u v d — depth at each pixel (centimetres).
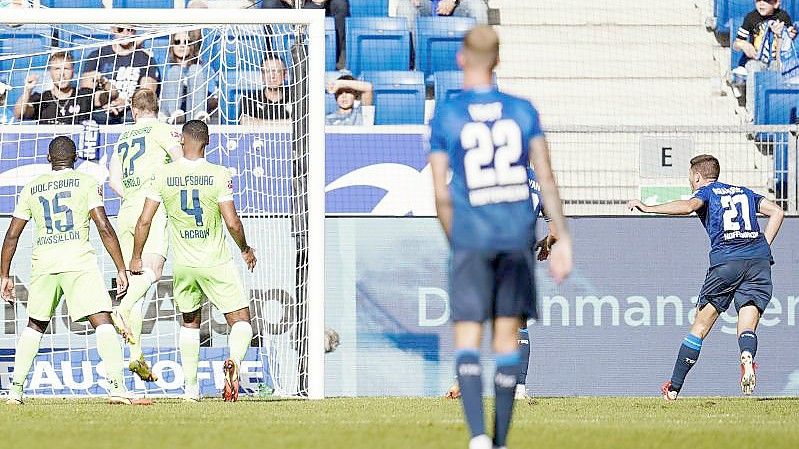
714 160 3631
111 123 4766
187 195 3266
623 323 4072
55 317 3859
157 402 3356
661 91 5794
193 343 3419
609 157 4647
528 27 5900
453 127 1670
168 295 3906
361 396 3975
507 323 1669
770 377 4069
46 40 4975
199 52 4875
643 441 2000
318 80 3597
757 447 1933
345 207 4184
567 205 4594
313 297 3584
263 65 4400
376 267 4044
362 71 5572
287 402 3391
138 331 3416
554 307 4059
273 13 3625
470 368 1645
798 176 4262
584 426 2398
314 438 1997
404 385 4016
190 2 5738
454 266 1666
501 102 1681
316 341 3591
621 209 4569
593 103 5716
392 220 4053
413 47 5831
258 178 4009
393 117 5475
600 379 4056
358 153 4200
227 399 3350
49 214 3150
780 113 5588
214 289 3325
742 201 3547
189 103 4856
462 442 1923
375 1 5906
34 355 3231
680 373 3600
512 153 1661
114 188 3641
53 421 2523
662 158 4534
